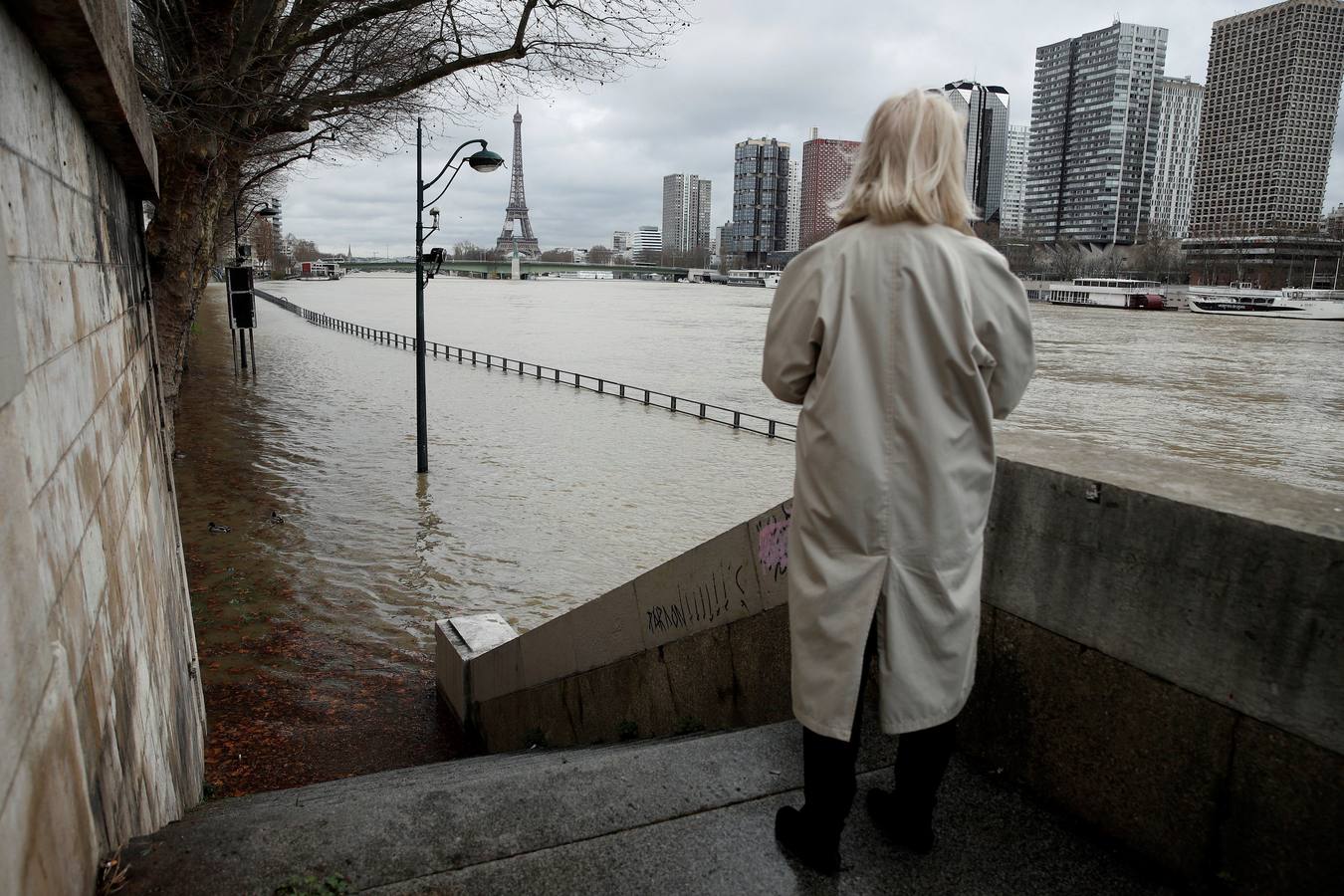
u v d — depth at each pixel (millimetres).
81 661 2158
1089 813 2508
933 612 1972
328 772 7781
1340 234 164375
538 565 15641
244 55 11461
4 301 1621
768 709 3711
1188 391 46062
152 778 3312
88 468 2646
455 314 98875
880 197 1995
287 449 24609
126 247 5113
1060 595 2559
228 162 14562
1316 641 1943
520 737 6797
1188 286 151250
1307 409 40781
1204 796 2197
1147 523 2297
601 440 28062
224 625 11914
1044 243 191375
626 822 2578
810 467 2047
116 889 2227
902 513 1957
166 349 12367
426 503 19500
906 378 1944
